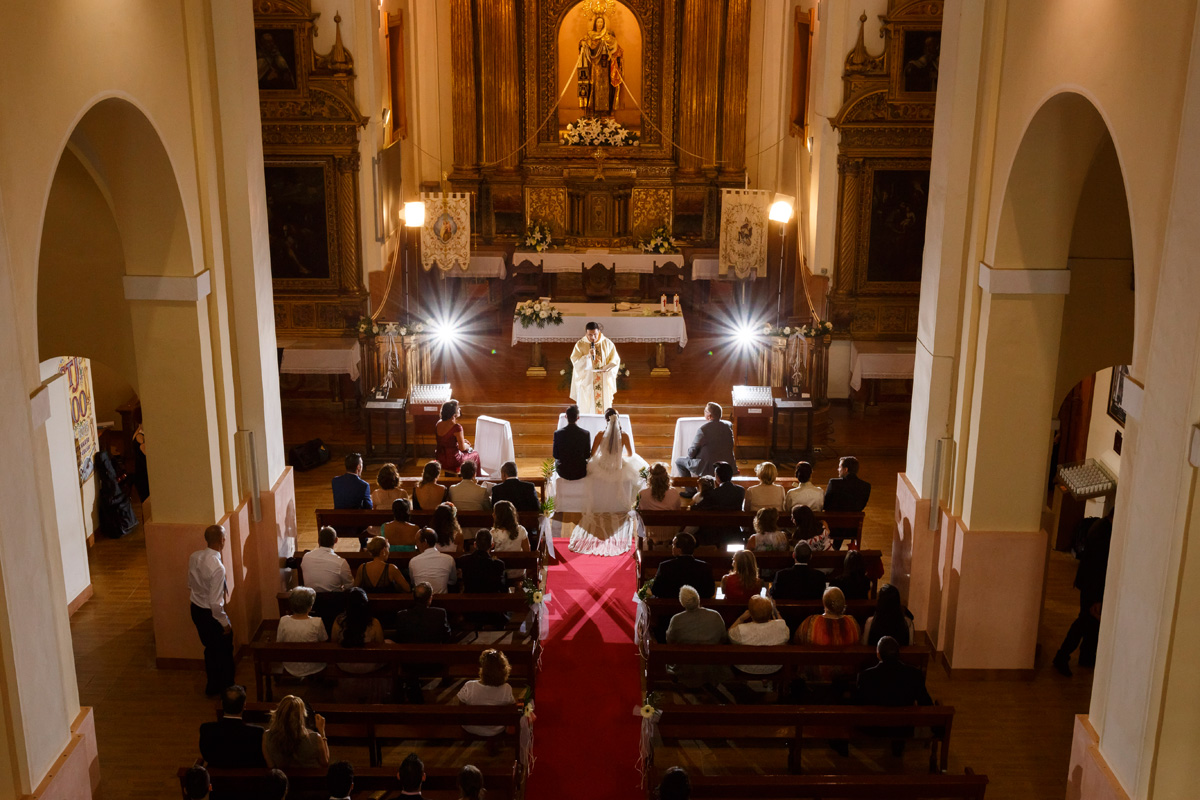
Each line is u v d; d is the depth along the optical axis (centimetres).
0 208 583
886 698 786
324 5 1622
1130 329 1024
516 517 1058
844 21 1606
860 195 1678
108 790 830
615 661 999
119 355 1026
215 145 953
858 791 710
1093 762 671
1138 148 642
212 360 963
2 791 614
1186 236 569
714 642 857
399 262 1928
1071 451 1377
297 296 1727
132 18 782
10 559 600
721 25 2100
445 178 2214
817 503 1119
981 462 948
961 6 914
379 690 880
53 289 998
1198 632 589
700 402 1697
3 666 600
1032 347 917
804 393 1588
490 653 798
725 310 2100
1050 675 1006
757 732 877
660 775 776
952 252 969
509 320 2112
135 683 980
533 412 1680
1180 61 591
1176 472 580
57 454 1077
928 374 1010
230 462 998
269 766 705
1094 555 968
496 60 2128
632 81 2183
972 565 966
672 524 1107
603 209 2205
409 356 1627
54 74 663
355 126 1652
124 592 1161
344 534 1122
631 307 1817
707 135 2170
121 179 866
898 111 1627
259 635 1035
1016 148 852
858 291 1723
